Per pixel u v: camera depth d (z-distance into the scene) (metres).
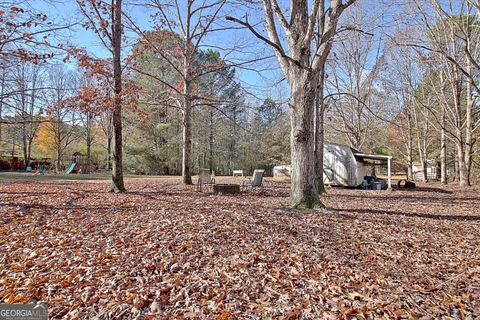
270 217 6.23
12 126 30.70
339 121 25.19
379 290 3.15
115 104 9.96
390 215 7.28
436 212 8.03
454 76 18.23
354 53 21.98
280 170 23.30
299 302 2.85
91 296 2.87
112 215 6.23
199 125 31.84
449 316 2.65
